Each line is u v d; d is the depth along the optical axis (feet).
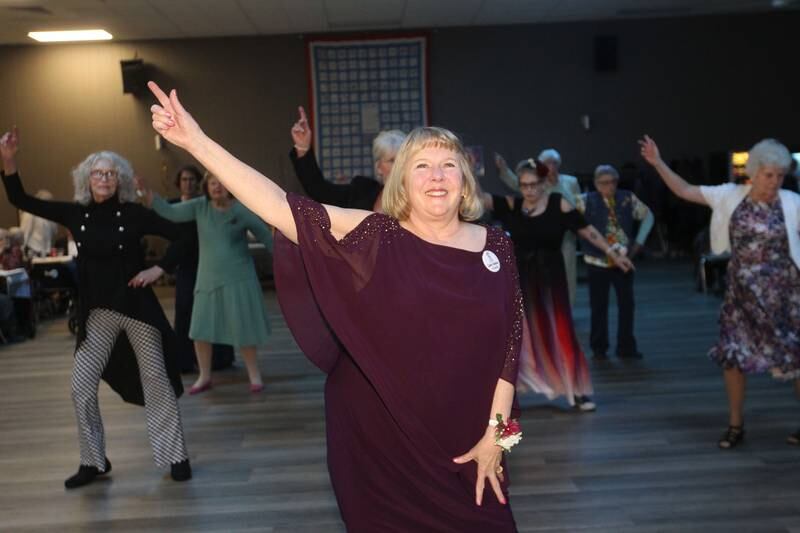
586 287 36.88
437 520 7.28
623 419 16.46
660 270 39.52
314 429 16.72
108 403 19.27
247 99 44.57
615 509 12.01
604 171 22.16
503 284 7.43
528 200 16.80
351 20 41.60
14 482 14.21
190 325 21.11
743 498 12.25
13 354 26.61
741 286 13.87
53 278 29.32
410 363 7.14
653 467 13.67
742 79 45.24
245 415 17.98
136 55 43.93
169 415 13.82
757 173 13.51
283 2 37.01
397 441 7.28
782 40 45.06
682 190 14.07
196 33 43.04
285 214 7.09
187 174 22.88
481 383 7.31
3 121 44.16
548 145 45.39
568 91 45.11
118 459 15.16
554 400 18.10
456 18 42.47
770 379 19.11
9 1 34.42
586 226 16.87
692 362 21.33
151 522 12.21
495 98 45.06
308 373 21.91
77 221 13.17
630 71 45.16
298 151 13.84
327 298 7.16
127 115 44.34
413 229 7.45
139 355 13.58
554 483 13.10
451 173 7.23
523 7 40.57
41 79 44.04
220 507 12.68
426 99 44.80
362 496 7.29
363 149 44.98
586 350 23.43
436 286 7.14
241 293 19.60
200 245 19.65
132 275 13.38
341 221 7.27
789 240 13.65
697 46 45.09
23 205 13.20
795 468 13.38
